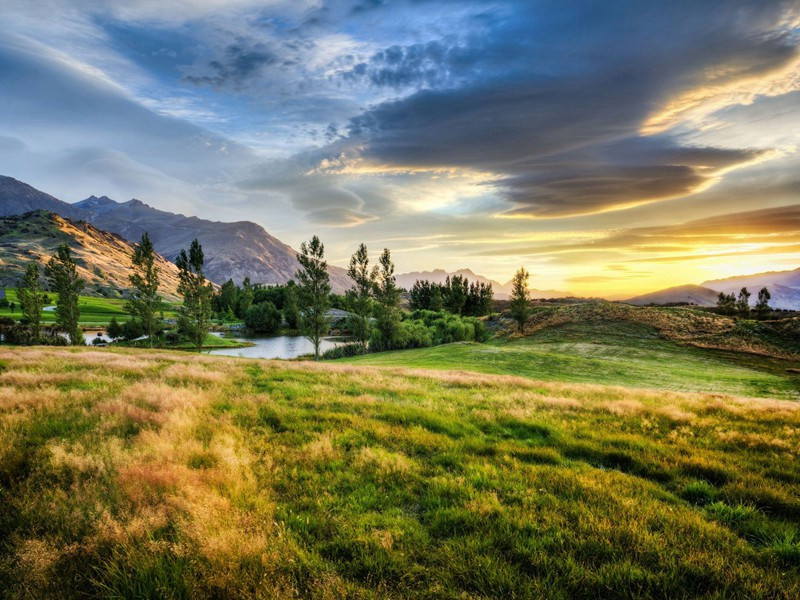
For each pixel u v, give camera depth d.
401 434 8.60
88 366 17.06
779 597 3.81
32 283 70.81
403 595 3.85
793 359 54.66
